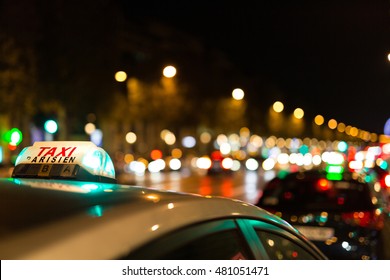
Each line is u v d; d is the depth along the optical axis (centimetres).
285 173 1062
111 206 237
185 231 242
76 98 3759
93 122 4562
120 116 5744
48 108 3734
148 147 8438
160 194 274
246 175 6244
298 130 14875
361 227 884
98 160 307
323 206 939
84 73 3775
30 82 3466
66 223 213
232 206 295
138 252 212
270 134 12206
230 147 9506
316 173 1042
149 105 6469
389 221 1007
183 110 7206
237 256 275
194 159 7794
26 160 308
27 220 217
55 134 4434
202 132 9388
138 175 5681
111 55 4078
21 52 3434
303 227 908
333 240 881
